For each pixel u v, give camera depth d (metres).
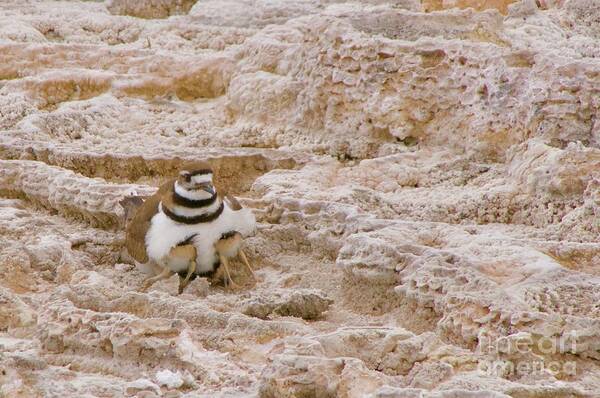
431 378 17.58
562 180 25.69
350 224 24.75
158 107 36.12
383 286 22.62
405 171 29.33
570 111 28.62
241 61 36.97
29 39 40.91
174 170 30.03
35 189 27.94
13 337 20.34
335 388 16.81
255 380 17.73
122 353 18.73
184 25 43.47
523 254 22.00
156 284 23.12
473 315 20.06
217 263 23.67
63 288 21.56
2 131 32.56
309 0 45.84
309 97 33.12
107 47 39.25
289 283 23.80
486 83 30.28
